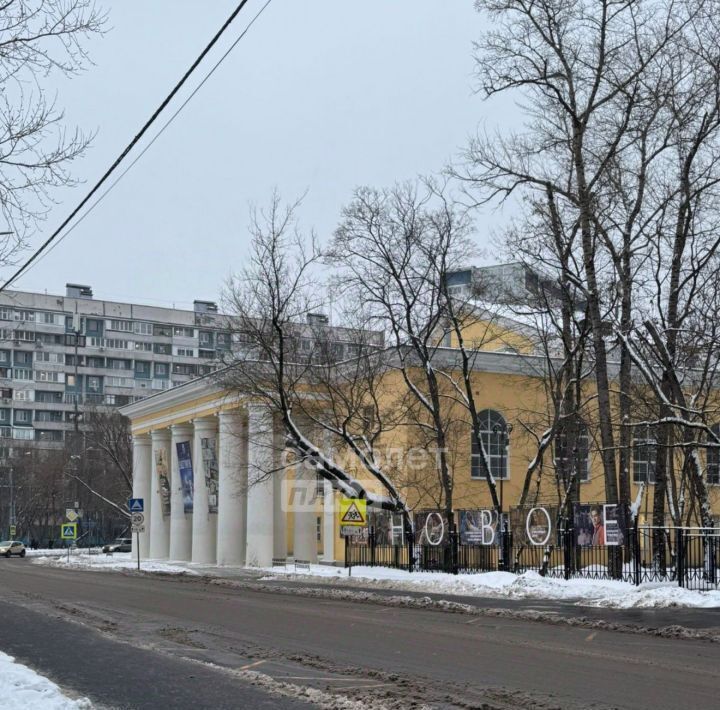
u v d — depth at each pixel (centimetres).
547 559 3922
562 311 4709
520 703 1241
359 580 4209
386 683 1422
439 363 5291
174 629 2241
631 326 4019
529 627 2205
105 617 2561
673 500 4478
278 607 2841
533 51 3962
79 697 1339
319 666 1611
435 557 4606
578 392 4412
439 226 4666
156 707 1269
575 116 3938
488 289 6525
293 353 4797
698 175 3916
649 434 4553
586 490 5697
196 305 16375
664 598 2816
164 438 7475
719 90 3762
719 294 4888
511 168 4103
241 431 6072
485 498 5559
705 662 1611
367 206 6116
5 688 1356
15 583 4200
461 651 1770
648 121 3919
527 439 5656
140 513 5622
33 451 12500
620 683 1392
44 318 15150
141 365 15712
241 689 1392
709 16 3784
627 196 4122
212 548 6538
